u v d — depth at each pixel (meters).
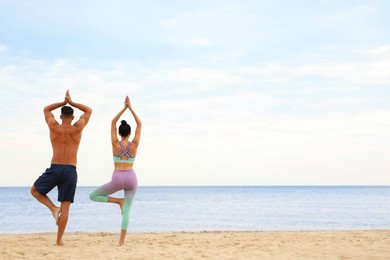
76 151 6.83
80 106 6.93
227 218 28.44
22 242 8.04
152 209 41.84
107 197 7.17
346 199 77.69
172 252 6.51
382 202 63.03
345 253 6.50
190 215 31.55
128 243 7.82
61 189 6.84
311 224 23.27
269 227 20.94
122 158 6.92
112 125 7.02
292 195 111.00
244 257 6.10
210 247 7.25
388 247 7.16
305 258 6.04
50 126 6.68
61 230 7.11
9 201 62.06
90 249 6.69
